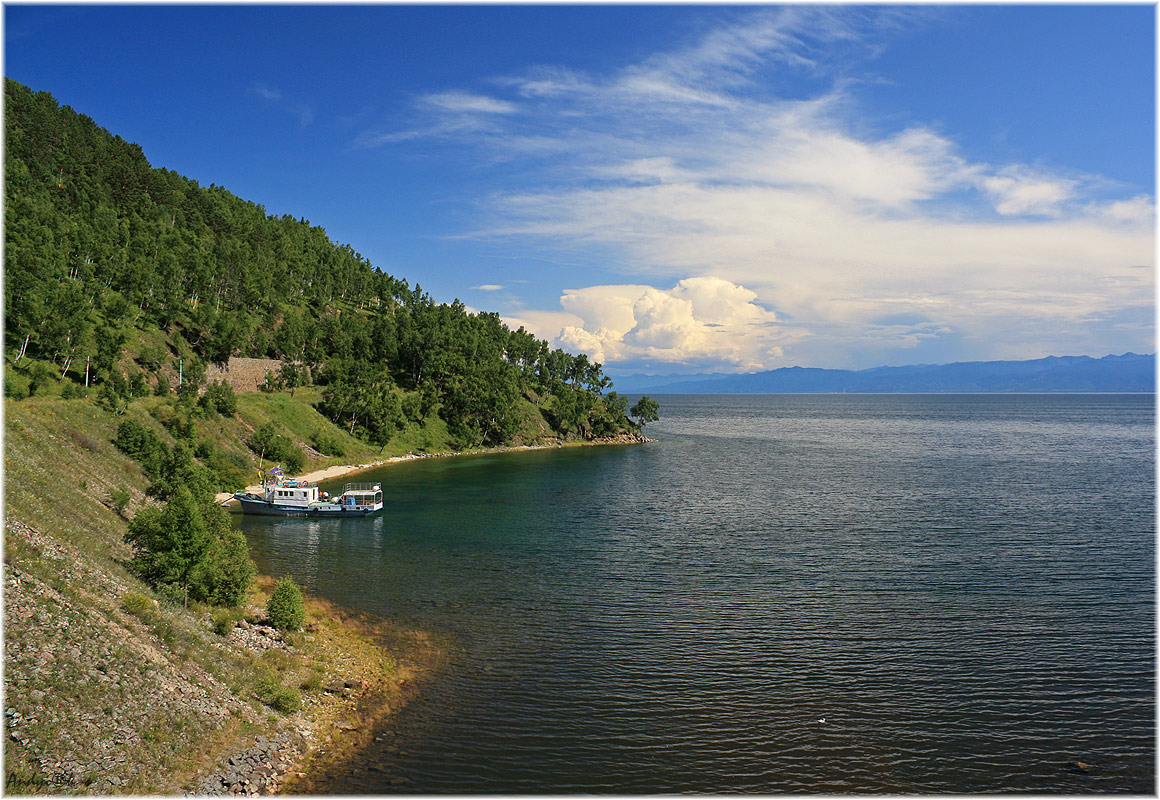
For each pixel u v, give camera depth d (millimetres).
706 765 35250
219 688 37250
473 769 34188
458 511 107312
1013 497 119562
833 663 47938
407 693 42375
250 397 162875
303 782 31938
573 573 70250
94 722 29719
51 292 128750
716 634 53250
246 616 51906
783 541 85625
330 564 73062
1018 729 39281
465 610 58219
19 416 75750
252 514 103250
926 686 44469
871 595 63000
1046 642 51781
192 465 95875
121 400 110000
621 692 43219
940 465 170500
